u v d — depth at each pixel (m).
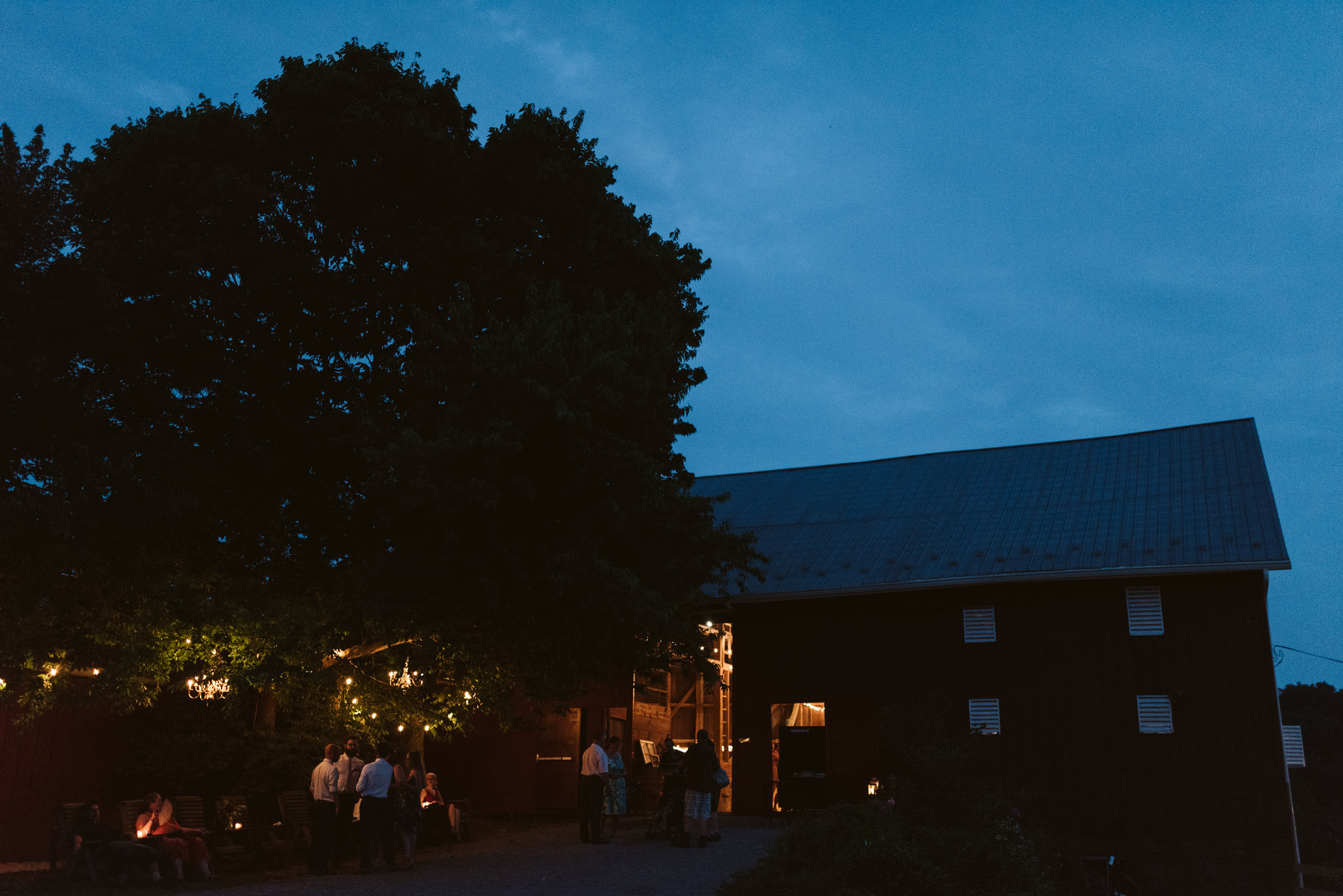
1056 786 19.72
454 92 18.47
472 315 15.13
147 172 16.42
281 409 16.58
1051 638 20.56
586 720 23.05
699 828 15.37
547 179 17.59
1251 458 22.61
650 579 16.50
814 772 21.59
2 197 12.41
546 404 13.86
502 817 23.00
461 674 17.73
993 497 24.47
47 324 12.91
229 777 17.00
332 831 13.71
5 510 11.47
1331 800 35.41
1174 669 19.47
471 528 13.70
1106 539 20.94
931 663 21.38
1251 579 19.34
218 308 15.70
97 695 14.50
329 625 14.27
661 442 17.91
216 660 15.70
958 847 12.27
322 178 16.38
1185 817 18.69
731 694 22.88
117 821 15.22
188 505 13.77
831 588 21.98
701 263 21.27
